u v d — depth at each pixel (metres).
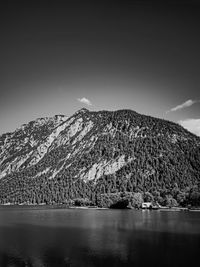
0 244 100.31
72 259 80.31
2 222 169.00
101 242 102.25
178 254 84.75
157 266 73.62
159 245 96.38
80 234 120.38
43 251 89.38
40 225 152.88
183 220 168.00
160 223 153.62
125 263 76.38
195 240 104.31
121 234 118.75
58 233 124.06
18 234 121.94
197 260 78.50
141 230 128.88
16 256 83.75
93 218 188.38
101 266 73.94
